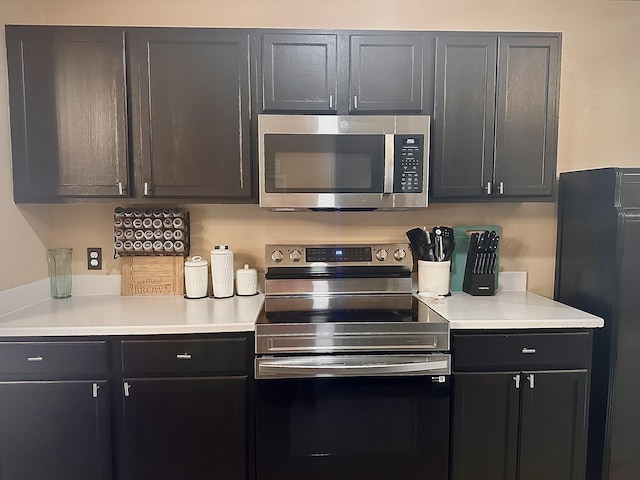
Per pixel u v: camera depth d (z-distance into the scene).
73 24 2.13
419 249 2.15
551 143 1.99
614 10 2.26
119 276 2.21
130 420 1.68
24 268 1.96
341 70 1.92
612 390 1.80
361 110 1.94
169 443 1.70
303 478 1.71
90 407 1.67
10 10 1.88
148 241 2.14
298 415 1.69
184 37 1.89
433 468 1.74
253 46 1.90
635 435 1.82
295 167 1.88
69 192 1.91
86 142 1.91
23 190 1.90
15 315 1.81
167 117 1.91
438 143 1.96
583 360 1.76
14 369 1.65
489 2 2.24
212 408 1.70
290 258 2.10
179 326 1.66
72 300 2.08
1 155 1.82
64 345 1.65
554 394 1.76
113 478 1.70
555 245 2.29
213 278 2.10
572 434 1.78
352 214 2.28
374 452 1.71
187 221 2.21
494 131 1.97
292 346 1.66
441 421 1.72
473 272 2.15
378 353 1.68
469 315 1.80
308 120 1.87
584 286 1.99
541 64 1.97
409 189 1.91
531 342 1.74
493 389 1.75
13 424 1.66
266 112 1.92
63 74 1.88
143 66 1.89
